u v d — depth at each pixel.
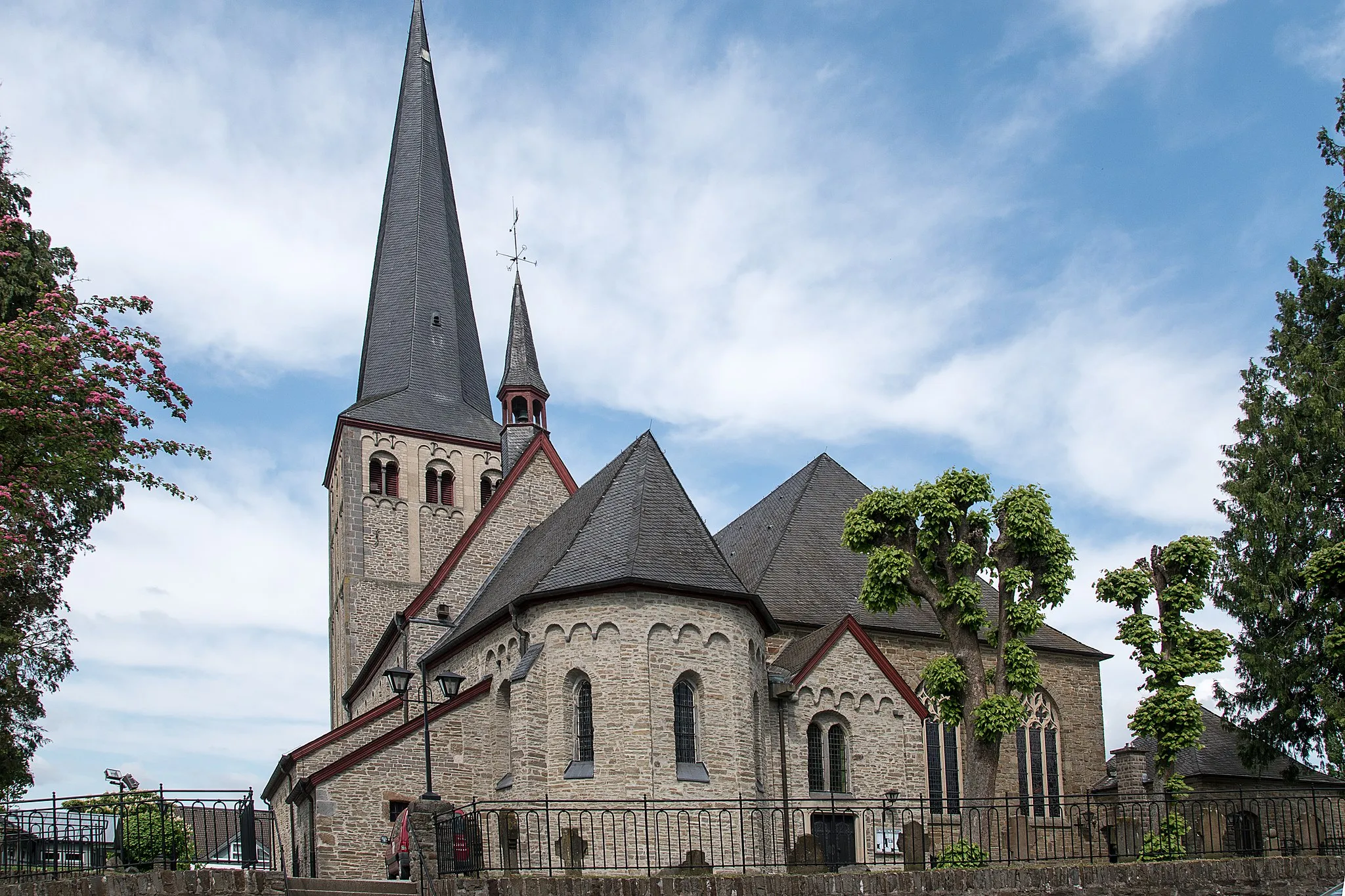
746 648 35.38
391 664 50.94
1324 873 26.61
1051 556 33.47
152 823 24.05
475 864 27.91
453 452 58.84
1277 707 43.56
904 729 37.97
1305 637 42.62
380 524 56.44
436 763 37.81
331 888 22.95
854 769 36.97
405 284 62.56
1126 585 36.41
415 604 48.62
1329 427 42.69
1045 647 47.47
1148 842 30.91
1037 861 30.11
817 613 42.69
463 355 62.66
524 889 22.86
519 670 34.62
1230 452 46.31
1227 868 26.02
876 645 42.97
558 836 33.03
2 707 30.27
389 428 57.59
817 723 37.28
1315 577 35.75
